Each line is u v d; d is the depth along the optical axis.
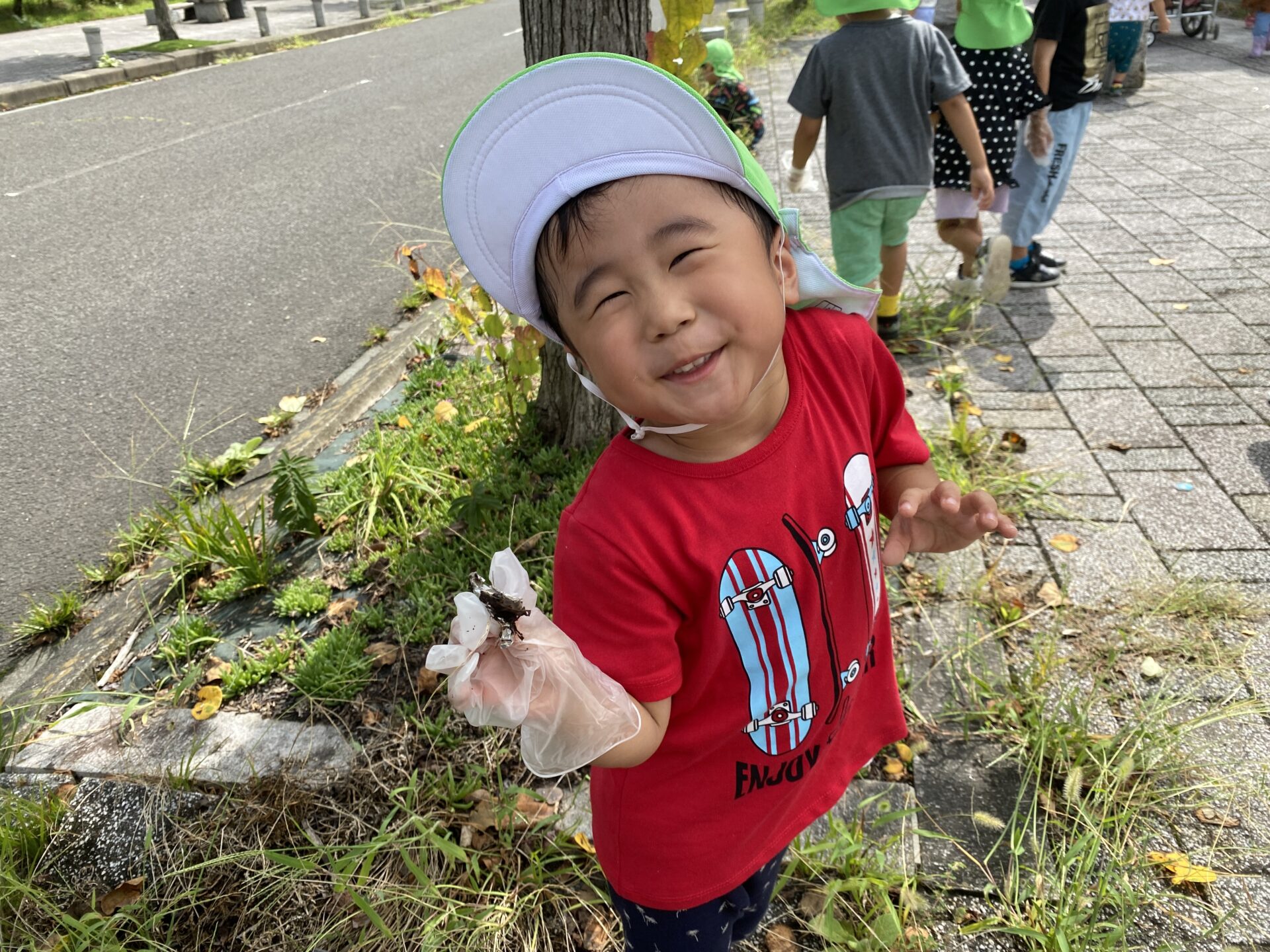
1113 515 2.86
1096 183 6.01
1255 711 2.11
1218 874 1.81
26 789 2.24
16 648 2.77
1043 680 2.22
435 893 1.78
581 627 1.06
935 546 1.21
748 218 0.92
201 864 1.88
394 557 2.83
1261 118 7.24
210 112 10.10
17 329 4.89
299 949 1.83
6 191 7.41
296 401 3.98
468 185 0.92
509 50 13.64
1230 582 2.55
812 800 1.38
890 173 3.57
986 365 3.82
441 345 4.24
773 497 1.08
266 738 2.30
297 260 5.65
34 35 17.19
